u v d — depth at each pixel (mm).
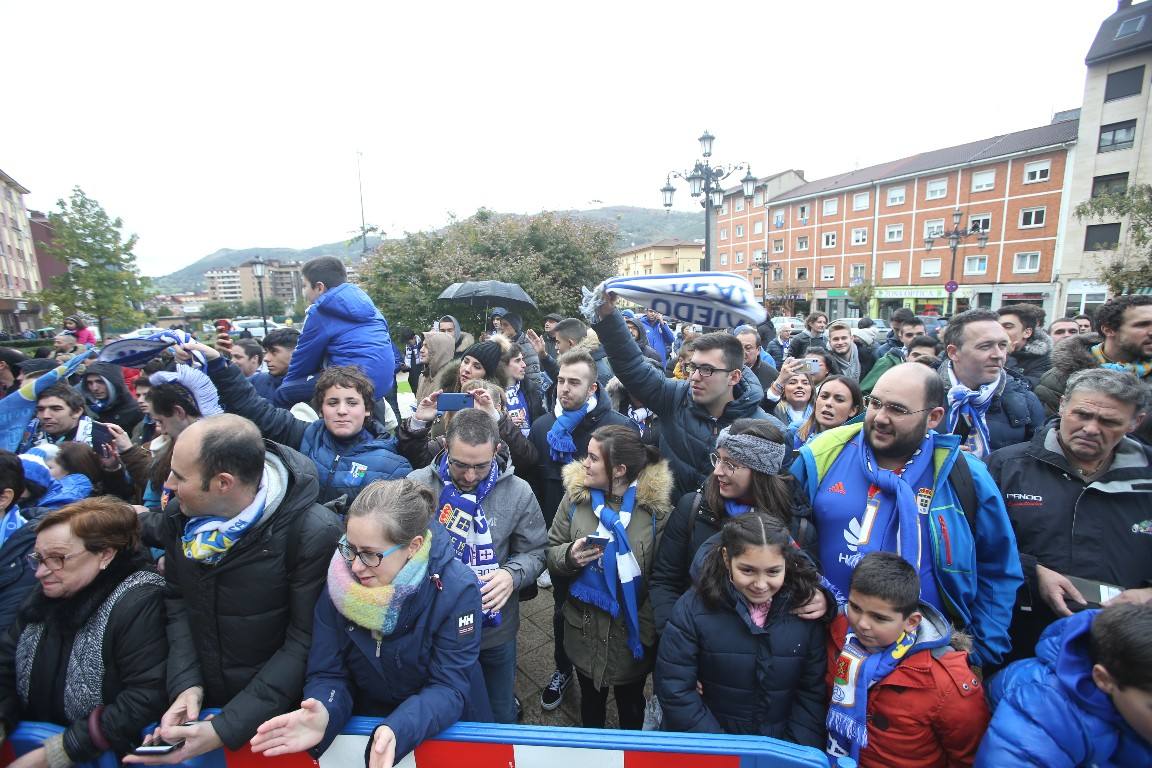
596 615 2301
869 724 1645
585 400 2898
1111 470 1916
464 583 1644
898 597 1564
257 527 1540
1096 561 1891
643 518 2307
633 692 2385
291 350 4051
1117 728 1329
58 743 1566
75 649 1619
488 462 2078
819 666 1795
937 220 33031
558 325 4938
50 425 3236
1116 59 24516
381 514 1435
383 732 1373
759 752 1434
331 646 1564
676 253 54969
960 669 1595
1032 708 1409
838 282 39812
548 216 13578
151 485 2545
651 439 2838
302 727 1430
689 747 1453
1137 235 16969
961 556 1811
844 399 2789
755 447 1944
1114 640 1263
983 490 1851
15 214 45531
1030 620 2000
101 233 22578
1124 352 2797
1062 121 31969
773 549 1688
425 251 12789
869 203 36906
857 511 1952
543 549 2330
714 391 2553
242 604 1553
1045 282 28250
